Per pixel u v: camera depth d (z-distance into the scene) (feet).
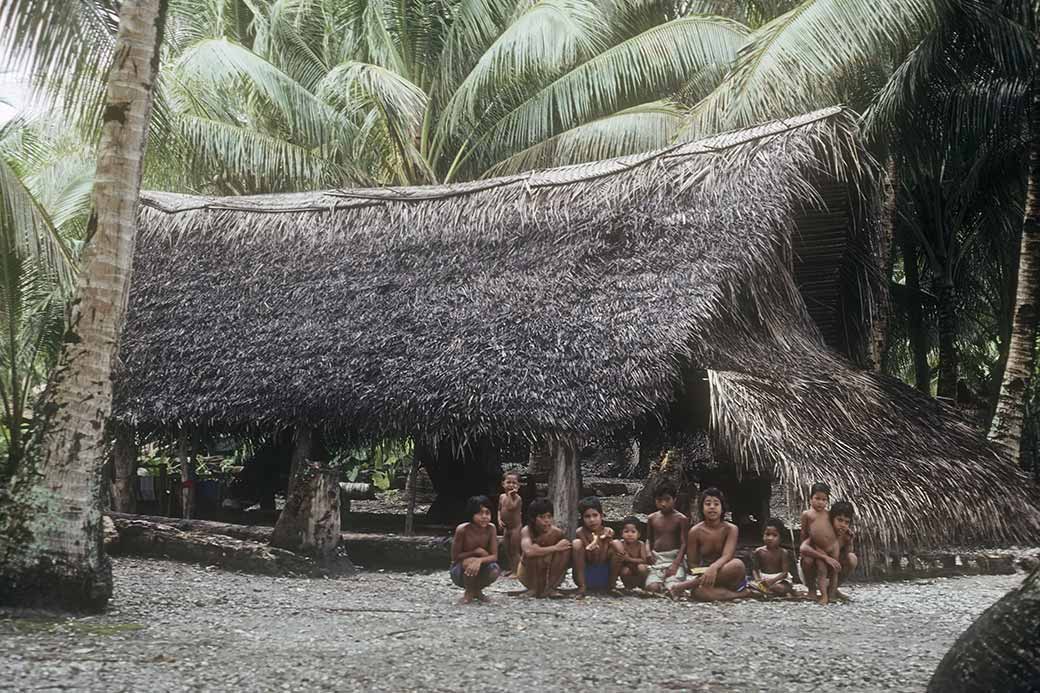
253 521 48.49
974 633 15.64
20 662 19.47
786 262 44.11
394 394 38.24
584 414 36.04
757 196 41.75
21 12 30.58
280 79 62.54
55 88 33.22
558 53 61.31
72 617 24.16
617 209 43.29
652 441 48.08
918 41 52.60
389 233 45.78
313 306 43.19
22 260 45.52
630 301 39.55
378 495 67.92
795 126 43.16
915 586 33.71
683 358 38.04
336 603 28.50
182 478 42.04
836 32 48.88
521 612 27.58
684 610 28.48
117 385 42.16
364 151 67.97
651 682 19.35
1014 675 14.88
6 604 24.00
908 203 68.08
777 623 26.45
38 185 65.62
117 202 25.67
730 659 21.56
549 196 45.09
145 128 26.30
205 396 40.78
